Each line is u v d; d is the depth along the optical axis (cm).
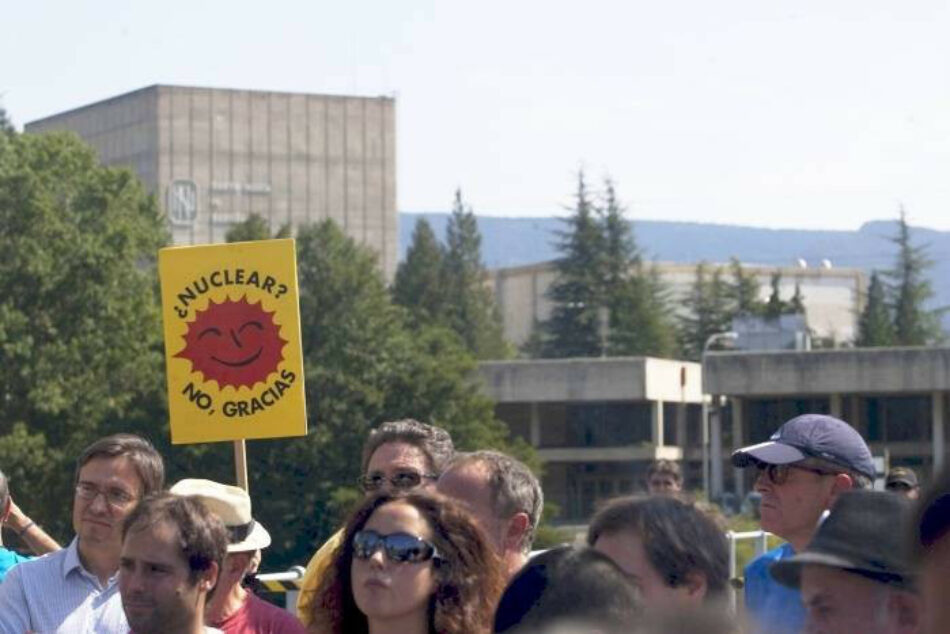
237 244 2108
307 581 1456
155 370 13075
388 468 1675
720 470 16625
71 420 12681
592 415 18750
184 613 1271
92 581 1557
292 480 12888
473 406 14250
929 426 16400
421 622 1122
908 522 654
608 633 784
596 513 973
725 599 814
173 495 1310
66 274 13088
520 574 850
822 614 813
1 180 13175
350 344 14050
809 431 1443
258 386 2092
